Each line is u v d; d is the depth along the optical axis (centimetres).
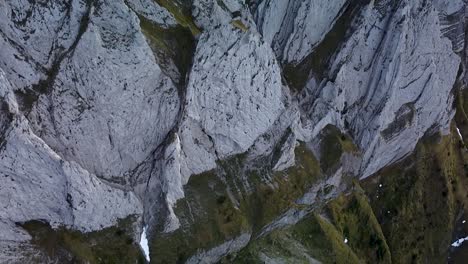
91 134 9006
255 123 10588
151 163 9656
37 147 8281
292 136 10894
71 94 8788
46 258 8394
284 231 10725
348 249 11050
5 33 8394
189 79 9656
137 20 9050
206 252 9612
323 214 11312
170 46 9762
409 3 11875
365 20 11744
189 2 10406
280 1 11431
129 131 9312
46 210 8606
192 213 9719
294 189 10925
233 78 10094
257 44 10256
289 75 11750
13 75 8469
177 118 9656
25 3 8488
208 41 9838
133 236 9144
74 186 8481
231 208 10094
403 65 12031
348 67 11825
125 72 9012
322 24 11869
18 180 8312
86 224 8800
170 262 9300
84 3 8838
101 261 8781
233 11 10769
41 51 8681
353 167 11881
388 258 11706
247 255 10138
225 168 10406
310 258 10512
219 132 10238
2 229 8288
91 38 8681
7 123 8194
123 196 9175
